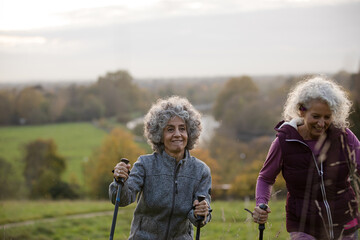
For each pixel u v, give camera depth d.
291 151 3.05
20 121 53.81
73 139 50.91
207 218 3.16
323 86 2.96
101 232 10.52
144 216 3.27
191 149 3.39
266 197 3.18
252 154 31.50
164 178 3.22
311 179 2.97
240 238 5.30
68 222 12.53
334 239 2.95
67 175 43.19
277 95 36.47
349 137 3.10
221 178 31.44
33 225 12.23
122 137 37.00
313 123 2.96
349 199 3.00
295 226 3.05
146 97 44.88
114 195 3.12
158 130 3.27
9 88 54.25
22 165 43.84
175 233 3.23
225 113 38.97
